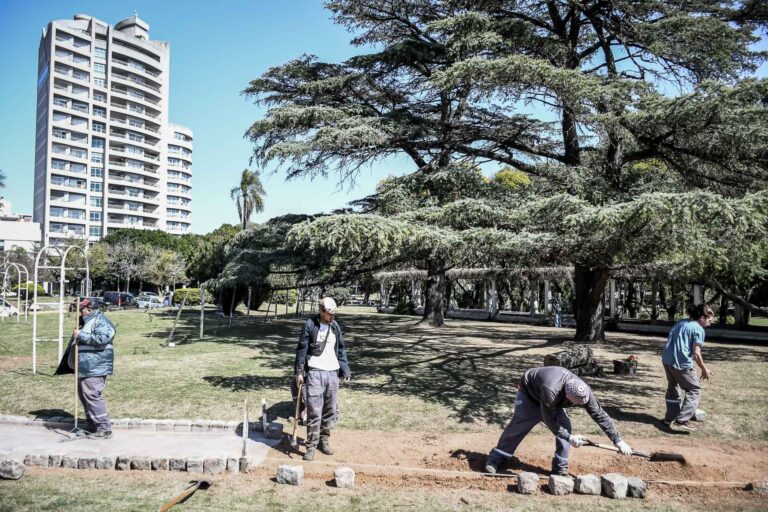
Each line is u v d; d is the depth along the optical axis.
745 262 12.55
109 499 4.66
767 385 10.29
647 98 11.08
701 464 5.74
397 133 15.80
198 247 51.81
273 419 7.20
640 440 6.63
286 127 17.50
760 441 6.71
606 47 16.23
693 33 13.67
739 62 14.45
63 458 5.50
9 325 22.36
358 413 7.78
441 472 5.44
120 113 93.94
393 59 19.14
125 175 95.38
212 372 10.57
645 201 7.42
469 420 7.48
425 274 35.53
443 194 13.96
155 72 101.69
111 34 91.44
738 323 22.41
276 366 11.45
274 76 19.97
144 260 62.59
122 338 17.36
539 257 10.09
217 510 4.49
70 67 86.94
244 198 50.53
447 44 14.75
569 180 12.67
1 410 7.50
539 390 5.32
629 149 14.20
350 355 14.17
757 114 10.11
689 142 11.54
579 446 6.23
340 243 8.71
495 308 33.19
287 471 5.13
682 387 7.24
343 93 19.77
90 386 6.18
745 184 12.09
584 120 11.20
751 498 4.94
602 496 4.96
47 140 85.19
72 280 57.25
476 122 16.33
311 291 29.03
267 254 18.62
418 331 22.30
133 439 6.27
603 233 8.68
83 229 88.62
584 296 18.38
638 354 15.25
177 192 108.75
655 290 26.34
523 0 16.50
